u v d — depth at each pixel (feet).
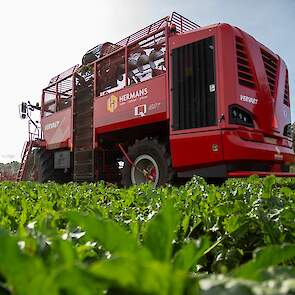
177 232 4.51
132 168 31.07
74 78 38.81
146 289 1.15
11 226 5.05
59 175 45.44
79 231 3.71
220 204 6.61
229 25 25.64
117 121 31.65
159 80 28.09
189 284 1.17
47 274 1.36
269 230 4.30
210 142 24.08
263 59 28.71
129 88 30.76
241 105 24.68
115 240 2.05
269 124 26.68
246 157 23.88
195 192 10.65
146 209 7.54
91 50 38.81
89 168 35.22
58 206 8.03
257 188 11.05
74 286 1.28
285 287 1.27
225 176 23.72
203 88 25.05
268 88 27.40
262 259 2.02
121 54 33.06
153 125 29.66
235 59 25.03
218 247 4.38
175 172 27.53
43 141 45.24
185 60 26.48
